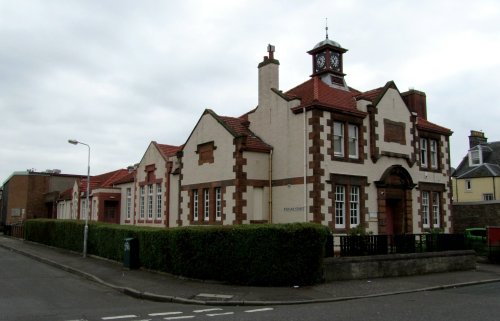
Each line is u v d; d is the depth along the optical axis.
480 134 51.84
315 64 27.50
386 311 11.70
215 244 16.27
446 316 10.99
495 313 11.40
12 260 24.95
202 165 26.47
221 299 13.56
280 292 14.48
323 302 13.47
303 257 15.55
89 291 15.45
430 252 20.30
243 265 15.72
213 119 25.92
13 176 57.12
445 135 29.55
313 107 22.22
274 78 25.33
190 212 27.12
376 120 24.81
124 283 16.39
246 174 23.50
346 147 23.33
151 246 19.17
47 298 13.83
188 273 16.95
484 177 47.34
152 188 34.03
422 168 27.41
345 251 17.69
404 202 25.73
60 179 59.66
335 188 22.55
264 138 25.11
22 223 46.84
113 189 40.19
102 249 24.00
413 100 30.06
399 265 18.77
